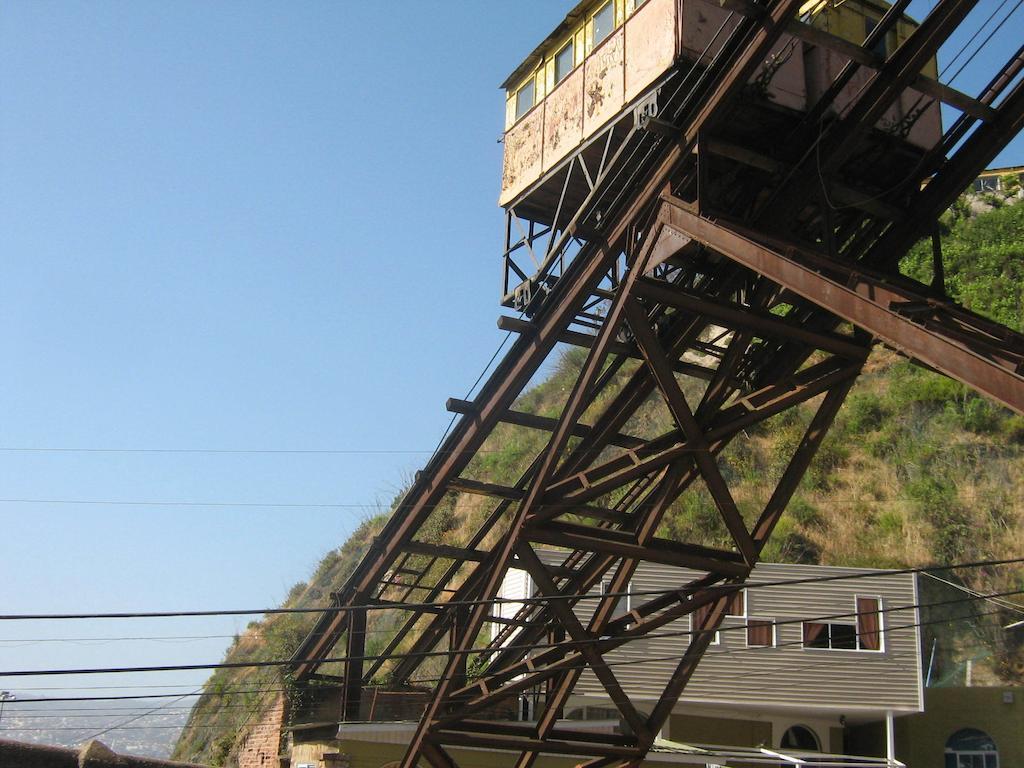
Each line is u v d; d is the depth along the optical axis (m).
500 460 46.50
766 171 13.66
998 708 29.33
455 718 15.65
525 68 17.78
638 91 14.15
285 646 34.53
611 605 15.31
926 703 30.53
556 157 16.16
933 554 36.50
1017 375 7.88
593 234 14.65
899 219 13.40
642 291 13.29
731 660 27.66
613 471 14.64
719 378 14.21
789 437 41.72
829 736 29.34
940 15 11.30
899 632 28.47
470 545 18.42
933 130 14.44
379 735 19.62
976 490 38.31
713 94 12.64
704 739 28.44
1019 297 43.91
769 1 11.41
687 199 13.99
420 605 15.64
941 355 8.76
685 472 14.41
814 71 14.20
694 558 14.52
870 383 45.34
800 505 39.00
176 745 33.78
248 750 24.22
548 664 16.45
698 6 13.82
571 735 16.34
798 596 28.53
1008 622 34.28
